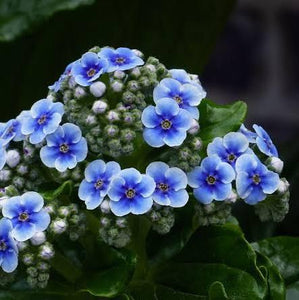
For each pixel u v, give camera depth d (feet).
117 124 1.16
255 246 1.32
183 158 1.17
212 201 1.19
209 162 1.18
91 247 1.22
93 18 1.88
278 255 1.32
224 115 1.24
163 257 1.25
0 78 1.89
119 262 1.20
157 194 1.15
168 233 1.26
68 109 1.19
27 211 1.14
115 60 1.20
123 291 1.20
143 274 1.26
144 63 1.24
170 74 1.23
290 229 1.72
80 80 1.18
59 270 1.22
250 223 1.70
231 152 1.20
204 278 1.22
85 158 1.20
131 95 1.17
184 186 1.16
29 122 1.19
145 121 1.17
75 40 1.89
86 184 1.17
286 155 1.80
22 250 1.14
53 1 1.71
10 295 1.22
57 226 1.14
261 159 1.24
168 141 1.16
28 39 1.86
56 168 1.17
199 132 1.24
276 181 1.19
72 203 1.18
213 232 1.23
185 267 1.24
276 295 1.21
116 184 1.14
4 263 1.14
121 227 1.15
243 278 1.19
